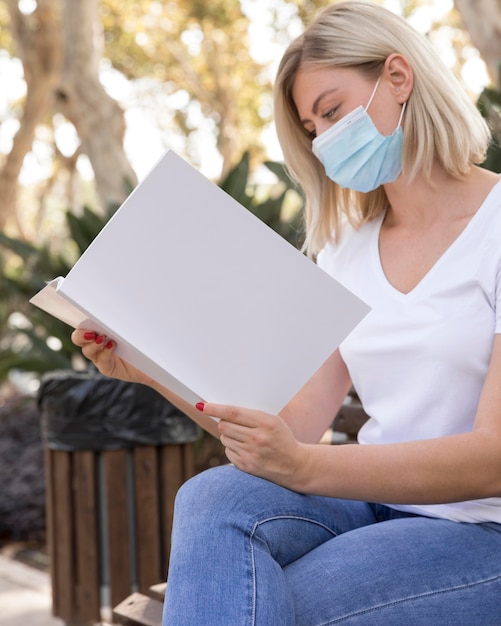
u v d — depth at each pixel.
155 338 1.45
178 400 1.79
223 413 1.47
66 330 5.04
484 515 1.55
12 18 11.78
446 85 1.69
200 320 1.46
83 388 2.94
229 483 1.52
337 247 1.90
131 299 1.43
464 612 1.45
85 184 26.78
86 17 8.18
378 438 1.71
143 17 18.31
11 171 12.52
